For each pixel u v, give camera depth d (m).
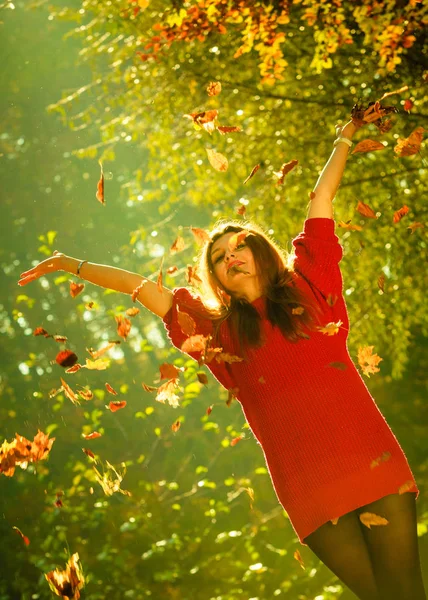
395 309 7.94
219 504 9.53
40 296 14.70
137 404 12.09
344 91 7.15
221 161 3.22
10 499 9.91
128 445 11.62
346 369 2.75
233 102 7.57
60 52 10.73
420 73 6.40
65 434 11.12
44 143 13.72
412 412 12.61
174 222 11.43
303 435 2.66
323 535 2.64
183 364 8.75
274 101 7.44
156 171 8.53
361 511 2.64
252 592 8.73
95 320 14.00
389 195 7.44
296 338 2.74
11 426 11.22
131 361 13.78
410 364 11.84
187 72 7.53
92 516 9.24
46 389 11.76
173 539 9.05
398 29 4.83
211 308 2.96
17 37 10.99
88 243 14.55
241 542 9.70
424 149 6.70
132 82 7.80
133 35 7.80
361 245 6.56
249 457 12.04
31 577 9.32
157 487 10.53
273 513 10.45
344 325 2.89
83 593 8.65
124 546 9.58
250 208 7.81
